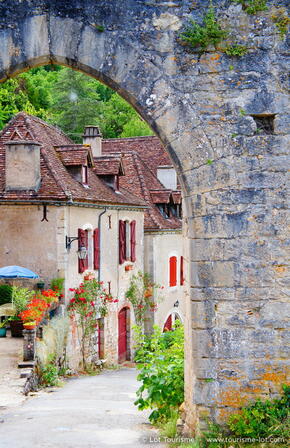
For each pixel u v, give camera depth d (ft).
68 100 136.15
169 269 82.89
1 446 21.94
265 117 21.98
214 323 21.56
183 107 21.70
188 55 21.67
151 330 75.31
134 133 138.72
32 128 58.85
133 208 71.31
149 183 83.92
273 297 21.58
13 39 21.53
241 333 21.50
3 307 50.14
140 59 21.62
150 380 24.68
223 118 21.71
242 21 21.66
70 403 32.94
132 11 21.61
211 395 21.36
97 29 21.57
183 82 21.68
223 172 21.70
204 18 21.59
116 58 21.61
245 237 21.63
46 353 44.39
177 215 86.79
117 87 21.81
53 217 52.80
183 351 26.07
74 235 55.06
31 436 23.43
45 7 21.56
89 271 59.16
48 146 59.11
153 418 24.77
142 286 74.08
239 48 21.65
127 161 83.46
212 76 21.67
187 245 22.57
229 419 21.25
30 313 42.70
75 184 57.16
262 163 21.75
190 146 21.70
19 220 53.57
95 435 23.43
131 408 30.89
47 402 33.40
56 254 52.90
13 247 53.72
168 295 82.02
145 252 77.20
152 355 25.57
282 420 20.97
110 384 44.68
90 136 74.23
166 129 21.71
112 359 64.85
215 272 21.59
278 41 21.74
